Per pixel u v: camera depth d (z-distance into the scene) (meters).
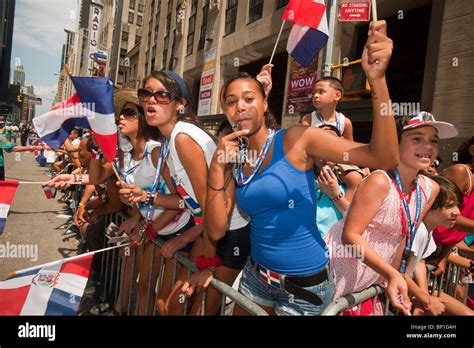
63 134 2.64
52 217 6.14
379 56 1.21
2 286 2.10
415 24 9.06
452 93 6.10
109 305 3.13
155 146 2.40
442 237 2.79
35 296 2.13
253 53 13.77
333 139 1.42
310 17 3.15
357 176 2.50
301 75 9.64
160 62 25.19
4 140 6.54
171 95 2.05
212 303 2.01
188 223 2.61
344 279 1.88
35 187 9.31
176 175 2.09
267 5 12.59
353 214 1.66
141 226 2.54
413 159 1.67
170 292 2.21
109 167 2.84
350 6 5.07
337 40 8.93
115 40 46.75
